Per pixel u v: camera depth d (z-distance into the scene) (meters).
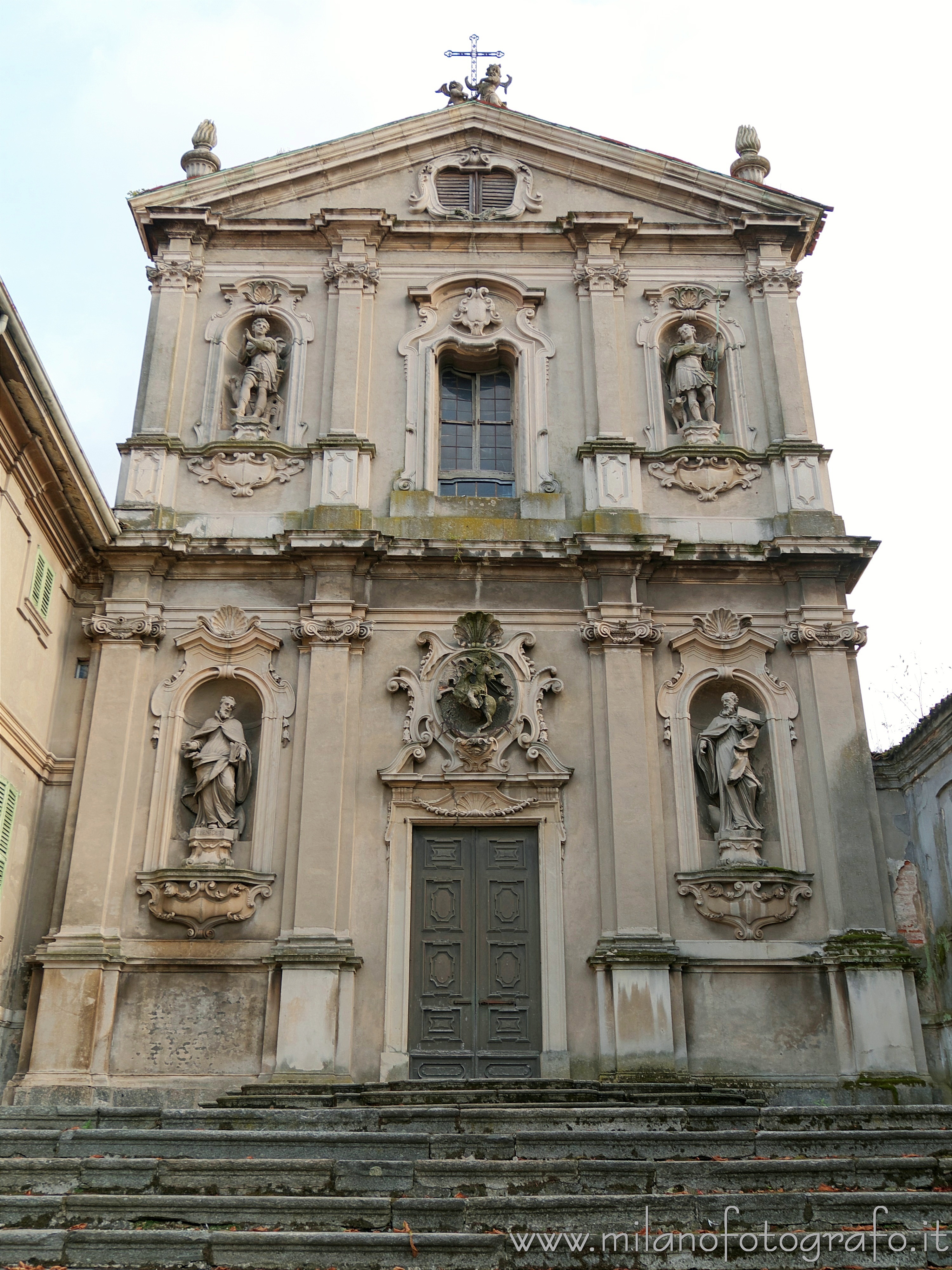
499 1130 11.16
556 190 19.41
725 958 14.58
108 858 14.70
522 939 14.86
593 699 15.82
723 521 16.98
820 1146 10.51
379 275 18.58
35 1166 9.57
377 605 16.30
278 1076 13.66
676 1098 13.00
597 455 17.17
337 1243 8.59
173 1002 14.27
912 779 15.84
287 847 14.97
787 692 15.97
